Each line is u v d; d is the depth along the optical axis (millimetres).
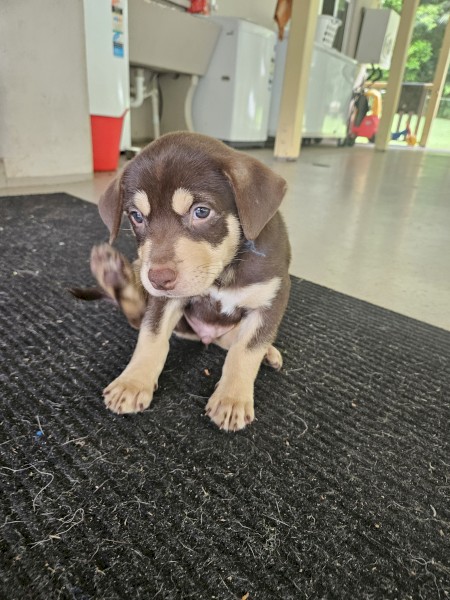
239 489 280
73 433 316
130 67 1585
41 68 989
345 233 866
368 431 345
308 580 229
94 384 373
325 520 264
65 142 1082
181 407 353
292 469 301
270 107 2203
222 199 352
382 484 295
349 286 625
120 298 423
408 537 259
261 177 353
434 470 312
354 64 2830
